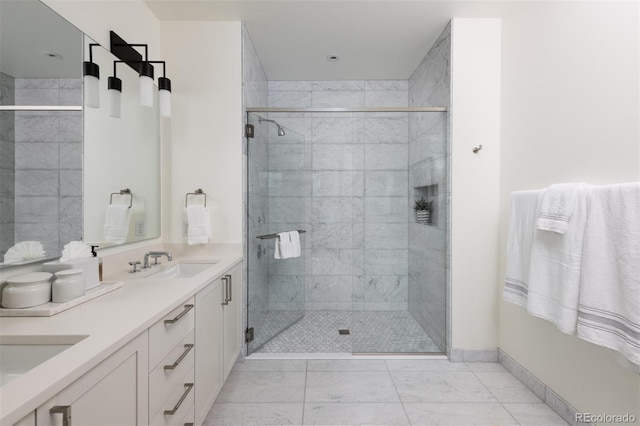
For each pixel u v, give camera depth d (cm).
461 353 237
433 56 272
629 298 121
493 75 234
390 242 274
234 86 234
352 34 254
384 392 197
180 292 133
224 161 233
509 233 195
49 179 131
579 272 141
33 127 124
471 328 238
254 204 255
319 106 354
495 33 233
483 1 213
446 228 243
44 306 108
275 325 284
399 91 354
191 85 233
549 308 157
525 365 207
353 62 307
